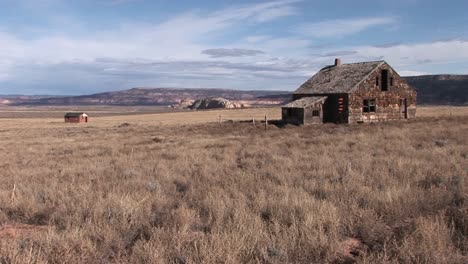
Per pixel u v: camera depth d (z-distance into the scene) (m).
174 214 8.59
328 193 10.40
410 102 52.97
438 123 40.38
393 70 51.50
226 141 30.53
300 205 8.73
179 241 6.70
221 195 10.40
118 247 6.89
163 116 126.00
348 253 6.68
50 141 39.19
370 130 35.69
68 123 101.44
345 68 54.84
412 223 7.53
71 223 8.40
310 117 49.78
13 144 37.06
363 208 8.95
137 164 18.27
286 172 13.89
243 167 16.47
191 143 29.47
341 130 37.38
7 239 7.41
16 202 10.19
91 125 85.94
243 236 6.70
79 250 6.67
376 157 17.36
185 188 12.41
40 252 6.57
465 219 7.58
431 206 8.66
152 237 7.24
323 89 52.06
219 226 7.49
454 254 6.05
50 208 9.64
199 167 16.59
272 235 6.96
